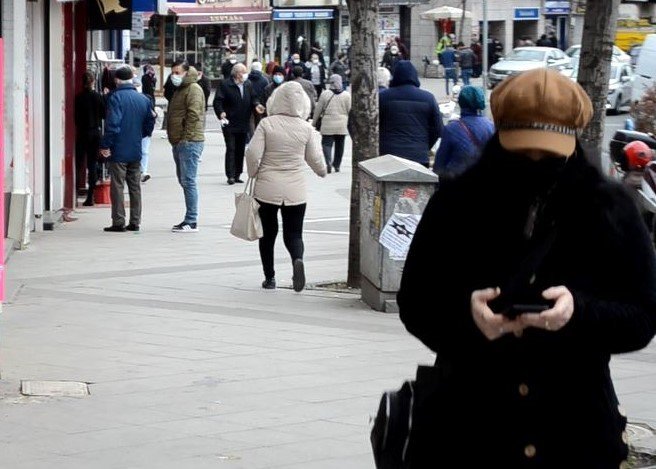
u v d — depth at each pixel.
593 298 5.25
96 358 14.63
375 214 17.86
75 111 30.70
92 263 22.08
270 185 19.19
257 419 12.04
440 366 5.55
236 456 10.80
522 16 102.25
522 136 5.24
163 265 22.02
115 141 26.19
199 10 82.25
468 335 5.37
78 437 11.36
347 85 78.81
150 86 49.00
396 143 21.50
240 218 19.25
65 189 29.36
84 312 17.47
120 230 26.48
